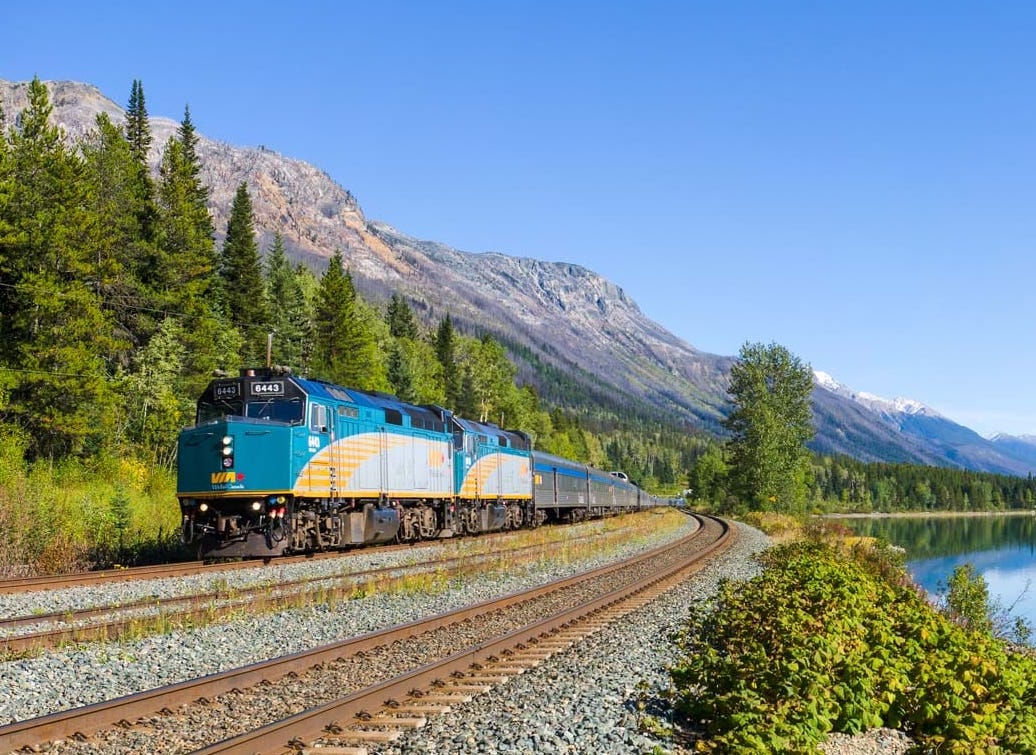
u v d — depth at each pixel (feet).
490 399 487.20
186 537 83.76
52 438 166.20
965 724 31.68
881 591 66.03
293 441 84.12
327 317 292.61
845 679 35.58
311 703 33.58
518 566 90.17
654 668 42.22
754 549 136.15
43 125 191.93
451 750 27.94
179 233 227.81
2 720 30.83
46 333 169.27
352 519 96.53
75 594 60.44
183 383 207.62
